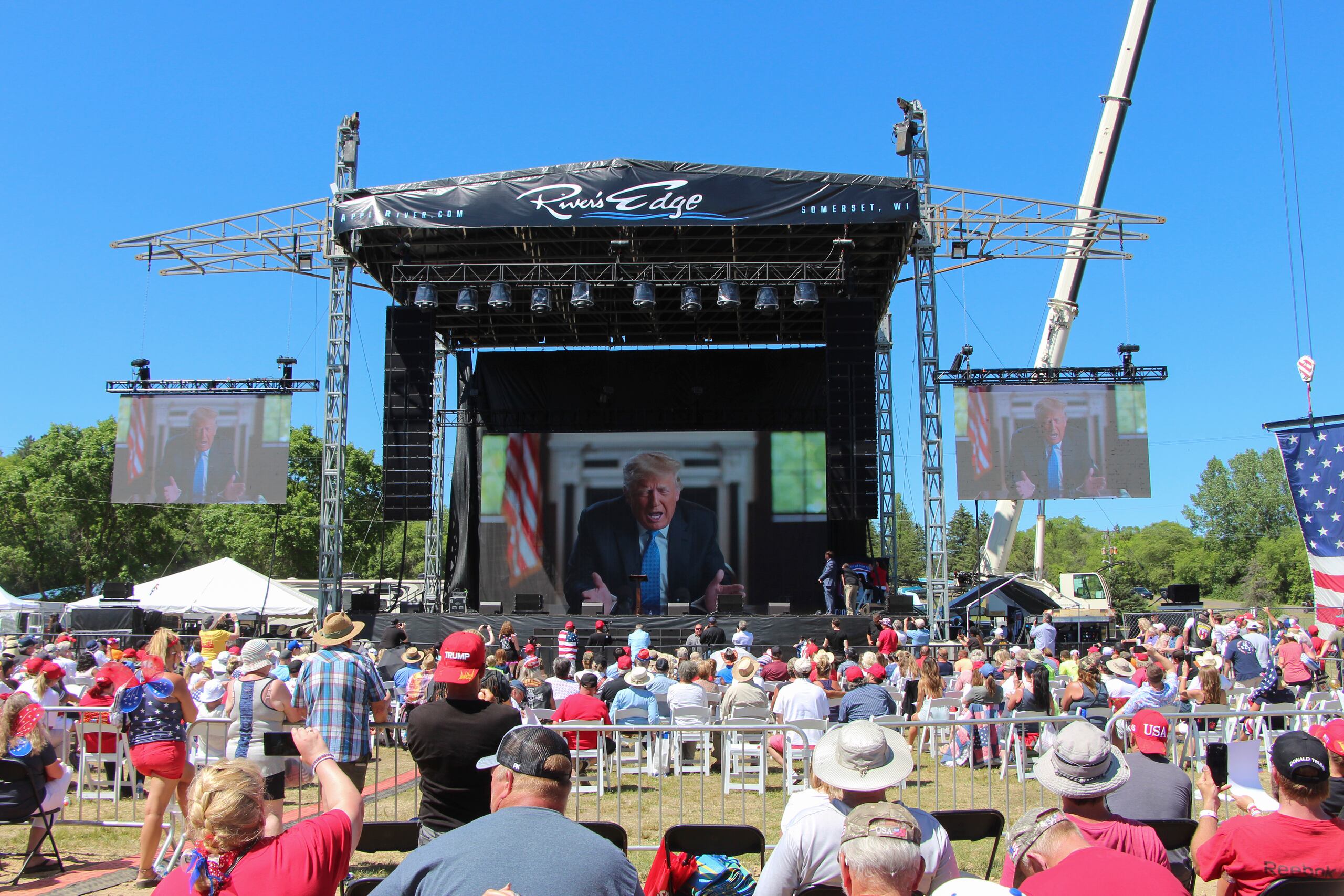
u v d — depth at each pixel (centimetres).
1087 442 2381
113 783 1032
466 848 292
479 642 511
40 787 724
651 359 2897
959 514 8681
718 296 2430
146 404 2450
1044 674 1195
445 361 3023
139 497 2417
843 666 1143
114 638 2405
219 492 2412
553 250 2527
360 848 523
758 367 2888
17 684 1122
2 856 788
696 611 2642
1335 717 841
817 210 2234
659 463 2709
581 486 2711
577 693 1066
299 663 1160
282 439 2423
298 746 379
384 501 2361
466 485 2912
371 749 616
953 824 552
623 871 296
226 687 1066
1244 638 1467
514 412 2894
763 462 2700
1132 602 4616
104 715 910
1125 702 1167
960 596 3059
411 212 2250
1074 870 330
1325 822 407
